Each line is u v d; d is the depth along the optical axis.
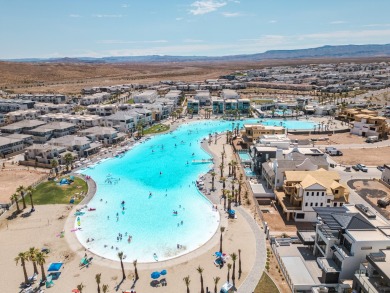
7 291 61.78
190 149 158.75
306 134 182.25
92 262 71.38
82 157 143.25
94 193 107.94
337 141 168.12
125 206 99.62
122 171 129.50
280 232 81.62
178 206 99.44
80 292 58.69
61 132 164.62
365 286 51.75
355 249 58.38
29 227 85.19
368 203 96.00
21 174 122.50
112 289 62.31
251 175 118.75
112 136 165.00
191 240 80.50
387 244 58.03
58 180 116.75
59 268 68.00
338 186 84.75
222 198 102.50
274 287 61.75
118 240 80.94
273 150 117.44
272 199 99.88
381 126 172.62
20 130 167.25
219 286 62.66
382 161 135.12
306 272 64.69
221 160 140.50
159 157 146.88
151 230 85.81
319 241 68.75
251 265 68.75
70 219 89.88
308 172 92.31
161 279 65.25
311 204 85.19
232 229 83.81
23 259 62.50
